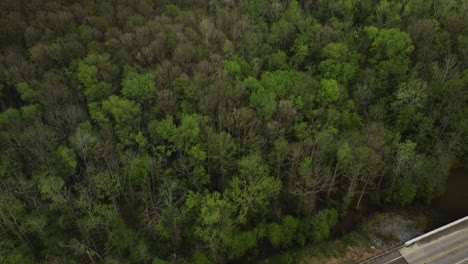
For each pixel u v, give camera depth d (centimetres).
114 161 6719
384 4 11638
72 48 9144
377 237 6550
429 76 9025
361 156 6253
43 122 7619
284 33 10700
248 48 9900
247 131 7162
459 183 7669
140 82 7631
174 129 6388
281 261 6162
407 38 9512
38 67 8869
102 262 5578
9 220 5728
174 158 7712
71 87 8519
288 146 6819
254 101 7450
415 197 7262
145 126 7894
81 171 7244
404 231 6631
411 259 5928
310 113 7825
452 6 11812
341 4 12119
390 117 8450
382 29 9975
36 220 5559
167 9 11894
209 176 6769
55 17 10594
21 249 5606
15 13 11038
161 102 7381
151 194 6912
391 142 7606
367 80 8669
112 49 9462
